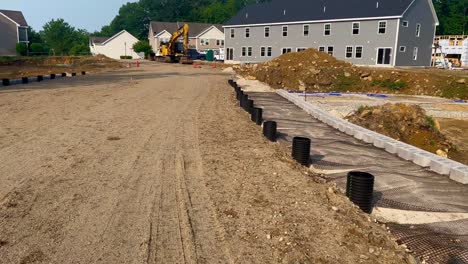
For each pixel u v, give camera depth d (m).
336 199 5.57
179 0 121.19
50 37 81.50
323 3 45.72
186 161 7.14
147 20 120.94
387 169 7.30
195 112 12.52
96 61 50.19
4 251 3.94
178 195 5.52
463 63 53.44
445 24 73.94
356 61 40.78
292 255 4.04
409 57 39.38
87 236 4.29
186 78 26.70
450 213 5.39
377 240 4.46
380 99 21.58
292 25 45.88
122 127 9.92
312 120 12.46
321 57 27.27
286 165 7.02
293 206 5.25
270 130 9.05
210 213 4.97
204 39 82.88
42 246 4.06
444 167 7.00
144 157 7.32
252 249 4.14
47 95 15.89
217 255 4.01
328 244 4.30
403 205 5.63
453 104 20.53
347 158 7.98
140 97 15.84
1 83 19.69
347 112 16.38
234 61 54.12
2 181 5.86
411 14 38.09
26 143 8.07
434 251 4.40
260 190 5.79
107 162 6.94
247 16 52.88
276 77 24.92
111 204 5.15
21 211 4.85
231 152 7.81
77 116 11.27
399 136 12.37
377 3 39.75
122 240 4.23
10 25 61.25
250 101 12.55
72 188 5.66
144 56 80.44
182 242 4.23
